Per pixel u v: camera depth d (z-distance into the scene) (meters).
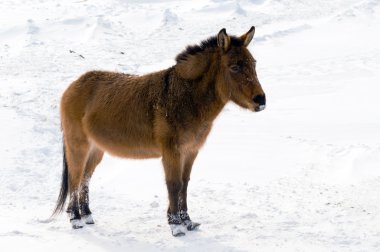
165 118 11.02
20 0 56.16
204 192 14.87
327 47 39.84
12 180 16.22
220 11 51.19
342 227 11.32
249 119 24.09
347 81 30.95
